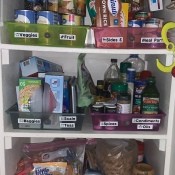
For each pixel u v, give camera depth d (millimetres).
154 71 1209
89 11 1050
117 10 935
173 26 897
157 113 1011
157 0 1020
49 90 988
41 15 906
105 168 1165
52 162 1110
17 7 1116
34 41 922
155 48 938
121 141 1264
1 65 924
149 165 1148
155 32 932
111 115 999
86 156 1273
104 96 1127
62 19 955
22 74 1083
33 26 909
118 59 1344
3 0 925
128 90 1065
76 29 922
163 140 998
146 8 1148
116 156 1159
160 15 1143
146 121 1005
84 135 980
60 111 991
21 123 994
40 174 1088
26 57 1276
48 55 1340
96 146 1298
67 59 1342
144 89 1030
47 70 1151
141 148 1295
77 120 998
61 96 988
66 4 985
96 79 1356
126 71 1155
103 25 940
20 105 990
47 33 916
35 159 1155
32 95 990
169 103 974
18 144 1185
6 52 925
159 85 1129
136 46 942
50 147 1229
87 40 1053
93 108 1006
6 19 964
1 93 940
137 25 940
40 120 993
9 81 1025
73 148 1240
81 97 1022
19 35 915
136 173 1089
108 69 1287
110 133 988
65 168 1105
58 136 978
